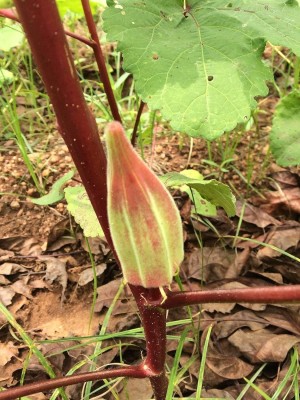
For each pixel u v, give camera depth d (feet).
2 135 1.51
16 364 1.04
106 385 0.93
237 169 1.40
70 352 1.04
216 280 1.16
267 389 0.98
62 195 0.96
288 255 1.09
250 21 0.73
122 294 1.14
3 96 1.64
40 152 1.46
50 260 1.21
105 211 0.59
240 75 0.69
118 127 0.49
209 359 1.02
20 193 1.35
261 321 1.07
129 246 0.54
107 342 1.05
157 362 0.72
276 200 1.32
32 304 1.14
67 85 0.49
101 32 1.84
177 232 0.55
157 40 0.71
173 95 0.68
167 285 0.59
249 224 1.27
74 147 0.54
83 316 1.13
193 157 1.44
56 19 0.44
